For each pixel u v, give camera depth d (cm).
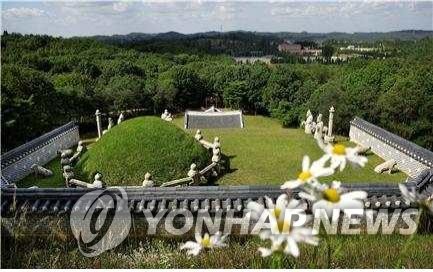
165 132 2128
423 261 682
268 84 5381
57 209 1015
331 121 3403
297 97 5012
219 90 5775
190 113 4053
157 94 5028
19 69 3706
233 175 2341
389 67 4478
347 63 5969
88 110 4325
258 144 3014
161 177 1998
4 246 823
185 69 5544
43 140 2622
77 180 1945
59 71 5353
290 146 2947
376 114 3719
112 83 4941
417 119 3625
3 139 2741
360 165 292
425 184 1193
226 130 3744
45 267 754
